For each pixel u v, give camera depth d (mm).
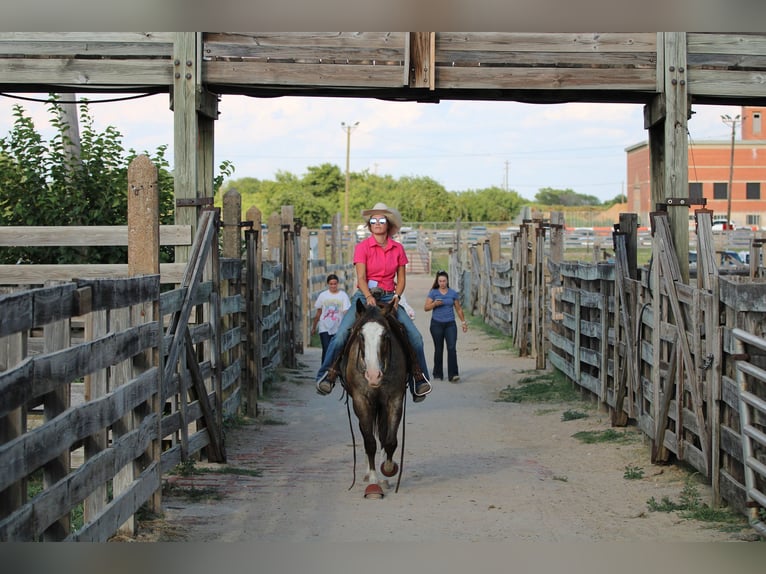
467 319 30156
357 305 8367
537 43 10836
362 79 10844
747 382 6699
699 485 8328
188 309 8492
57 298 5043
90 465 5457
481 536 6789
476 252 31812
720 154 69188
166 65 10695
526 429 11883
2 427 4348
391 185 98750
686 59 10711
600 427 11461
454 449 10641
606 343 11977
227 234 12344
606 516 7418
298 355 20500
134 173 7246
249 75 10812
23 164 13031
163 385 7539
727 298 7137
